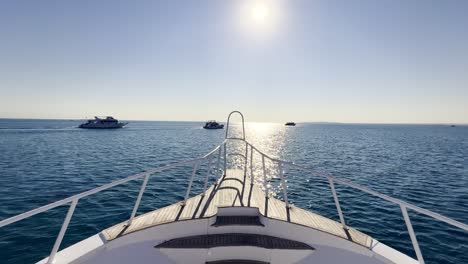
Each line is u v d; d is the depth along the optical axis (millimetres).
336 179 4820
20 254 8445
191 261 4527
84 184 17812
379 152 39312
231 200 5977
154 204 13367
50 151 35719
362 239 4527
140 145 45719
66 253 3939
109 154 33656
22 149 37656
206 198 6195
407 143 58875
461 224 3070
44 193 15500
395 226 11219
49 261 3574
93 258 4043
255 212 5453
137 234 4512
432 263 8555
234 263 4500
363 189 4305
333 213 12672
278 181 18906
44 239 9406
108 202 13469
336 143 55281
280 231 4965
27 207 13070
